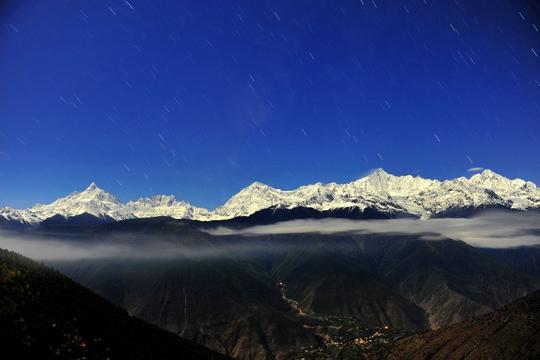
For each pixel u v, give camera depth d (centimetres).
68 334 11869
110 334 13412
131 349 13400
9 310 11331
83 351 11638
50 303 12850
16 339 10562
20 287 12688
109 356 12275
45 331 11481
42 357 10500
